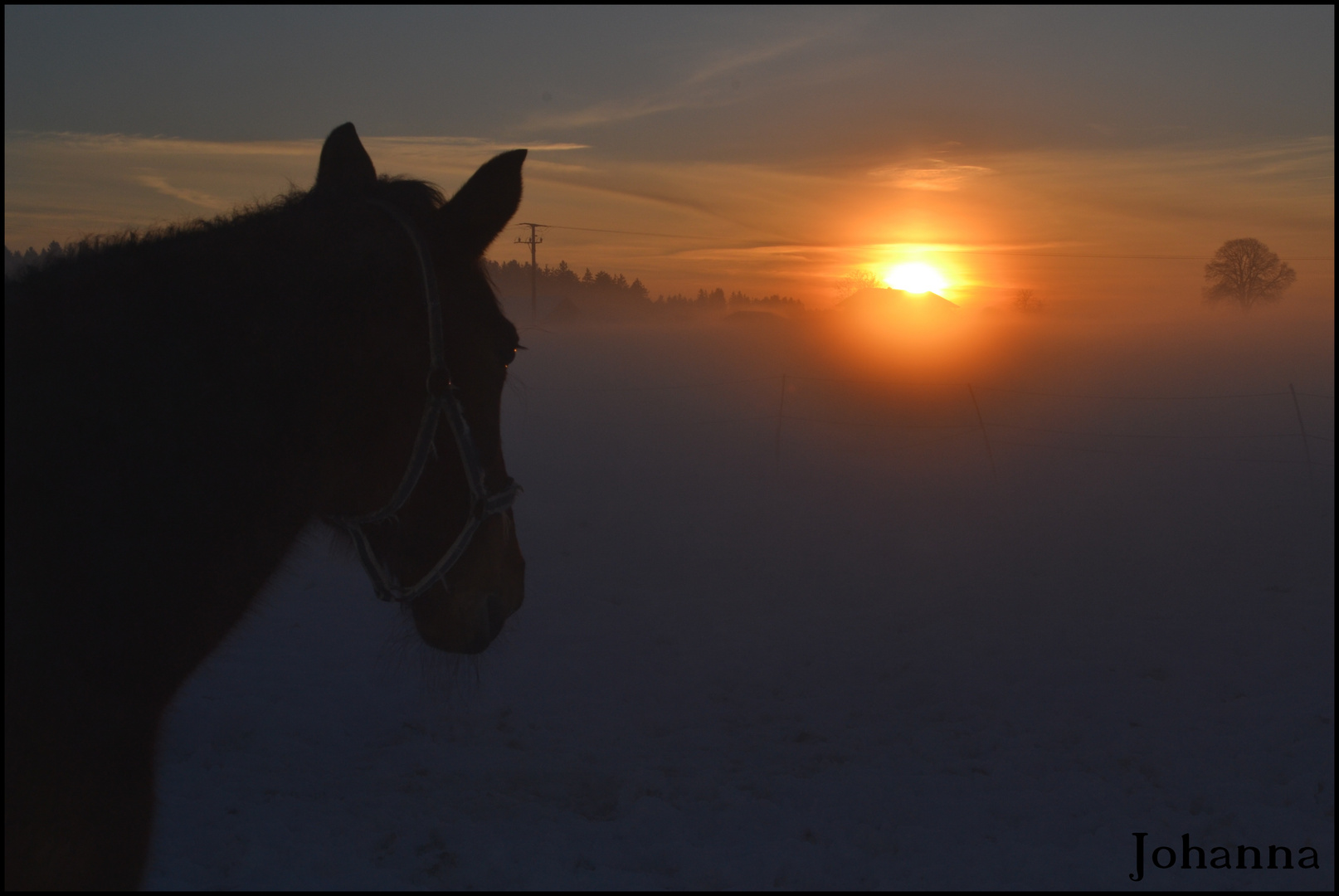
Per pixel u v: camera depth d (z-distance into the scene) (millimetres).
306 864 3309
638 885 3244
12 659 1208
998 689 5469
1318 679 5355
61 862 1253
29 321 1308
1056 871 3322
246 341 1399
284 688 5371
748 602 7359
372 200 1552
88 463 1294
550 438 15719
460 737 4773
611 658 6086
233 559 1431
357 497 1521
